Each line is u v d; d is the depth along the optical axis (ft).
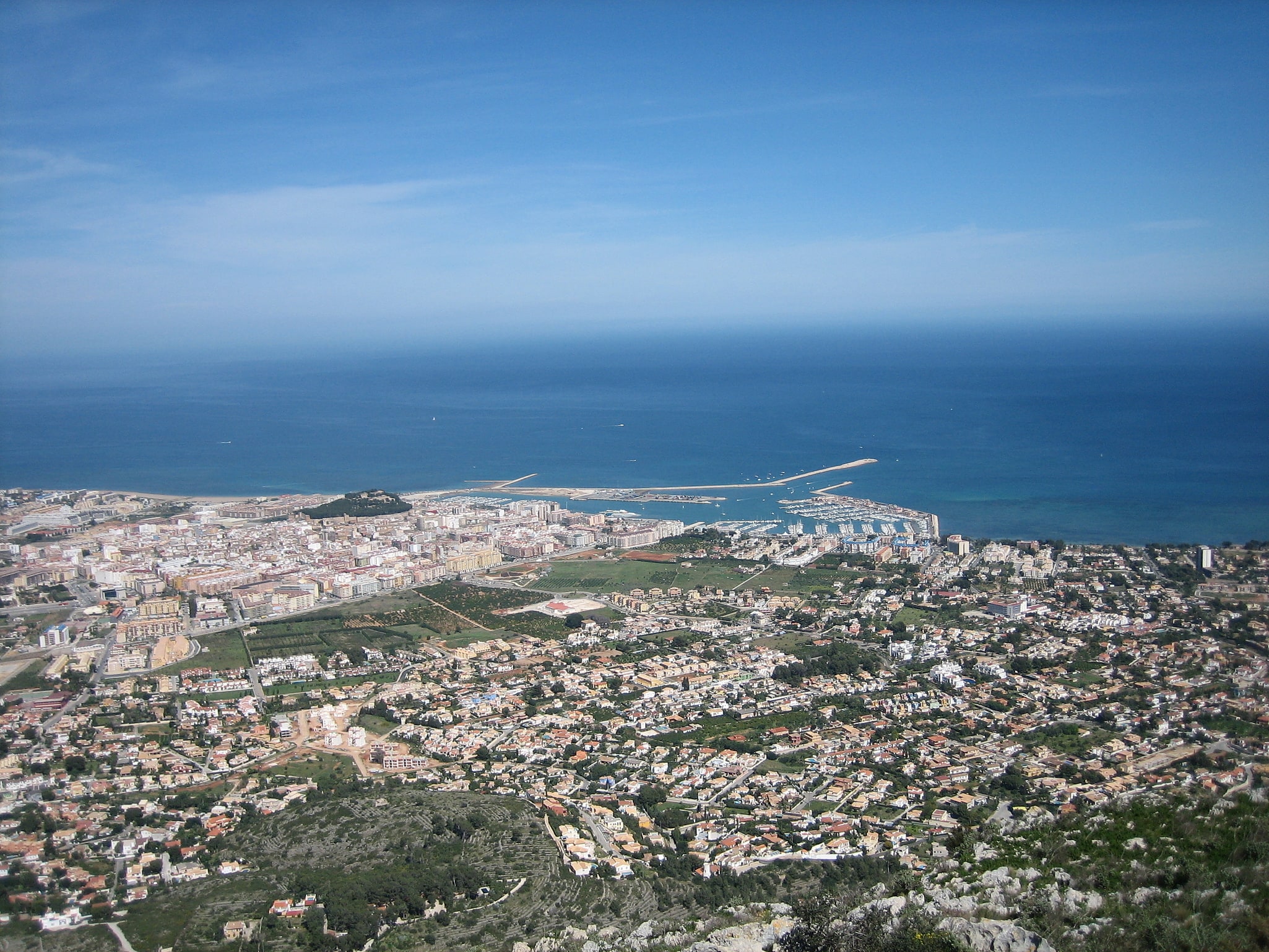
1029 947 206.49
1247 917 202.08
